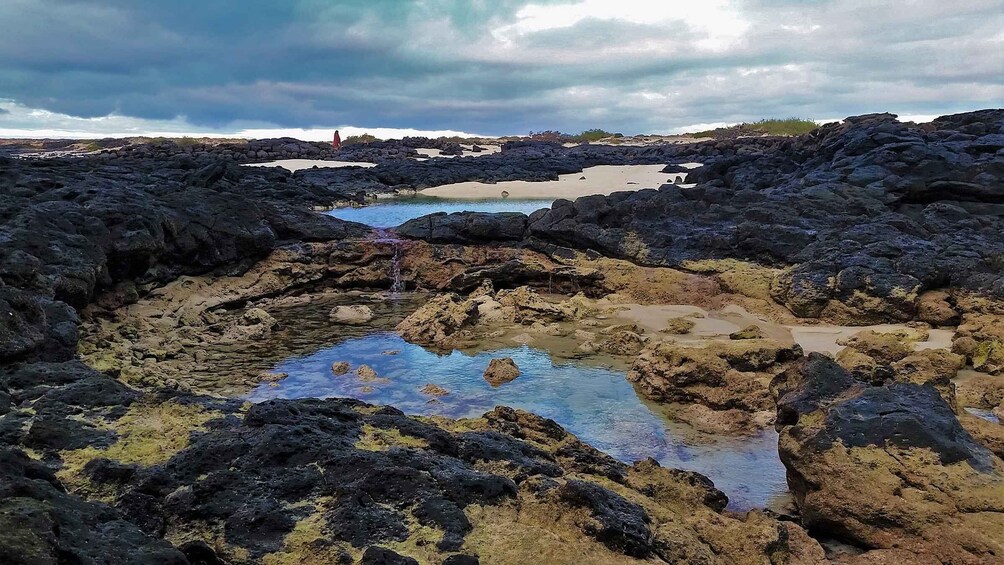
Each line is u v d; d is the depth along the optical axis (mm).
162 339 16453
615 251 22016
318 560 5785
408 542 6059
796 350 13219
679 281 20094
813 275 17891
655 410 12508
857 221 21203
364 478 6715
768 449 10922
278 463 7008
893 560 7312
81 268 15281
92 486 6648
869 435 8250
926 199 24250
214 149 60125
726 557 7062
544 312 18344
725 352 13117
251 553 5906
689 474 8891
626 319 18203
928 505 7523
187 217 20266
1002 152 25906
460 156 63188
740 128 77562
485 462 8031
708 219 22188
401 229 24766
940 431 8148
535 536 6266
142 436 7844
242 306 20609
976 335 14461
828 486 8062
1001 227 20781
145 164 36156
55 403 8594
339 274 23109
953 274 16922
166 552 5090
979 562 6992
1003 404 11602
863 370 12336
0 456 5777
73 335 12562
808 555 7406
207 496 6469
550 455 8828
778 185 31297
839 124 41188
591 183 45188
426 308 18016
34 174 22891
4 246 14352
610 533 6332
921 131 32656
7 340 10523
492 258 23328
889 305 16750
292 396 13109
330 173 46094
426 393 13258
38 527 4352
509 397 13062
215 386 13703
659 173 49531
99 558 4664
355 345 16656
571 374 14344
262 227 22172
